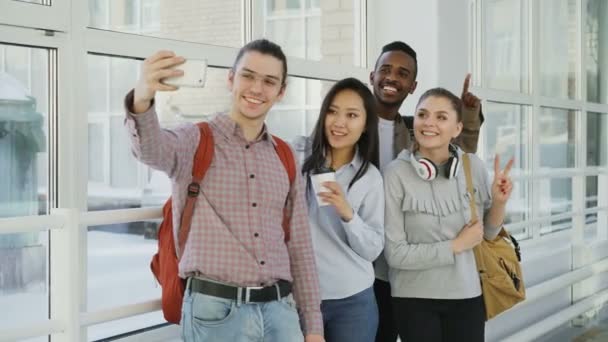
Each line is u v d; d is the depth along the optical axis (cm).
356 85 255
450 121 270
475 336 274
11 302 233
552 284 493
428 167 264
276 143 214
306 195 254
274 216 207
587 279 579
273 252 204
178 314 210
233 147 203
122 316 216
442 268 269
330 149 259
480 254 280
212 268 195
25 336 190
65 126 230
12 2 212
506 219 507
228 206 199
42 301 241
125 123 181
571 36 596
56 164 230
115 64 251
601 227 642
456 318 273
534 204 538
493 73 486
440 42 375
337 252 249
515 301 286
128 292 267
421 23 377
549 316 505
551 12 559
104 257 257
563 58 582
